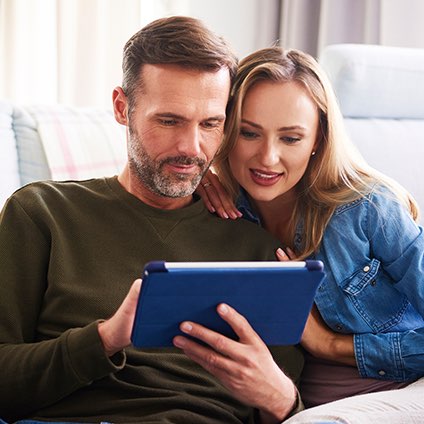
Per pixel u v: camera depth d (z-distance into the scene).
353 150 2.05
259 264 1.41
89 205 1.83
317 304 1.95
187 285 1.38
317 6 3.81
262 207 2.09
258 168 1.91
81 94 3.63
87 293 1.73
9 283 1.73
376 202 1.98
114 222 1.81
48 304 1.74
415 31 3.60
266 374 1.55
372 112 2.64
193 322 1.47
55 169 2.20
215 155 1.95
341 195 2.00
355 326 1.94
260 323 1.50
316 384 1.97
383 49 2.65
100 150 2.30
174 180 1.76
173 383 1.71
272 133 1.88
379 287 1.96
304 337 1.94
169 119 1.72
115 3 3.65
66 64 3.60
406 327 1.97
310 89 1.89
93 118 2.38
